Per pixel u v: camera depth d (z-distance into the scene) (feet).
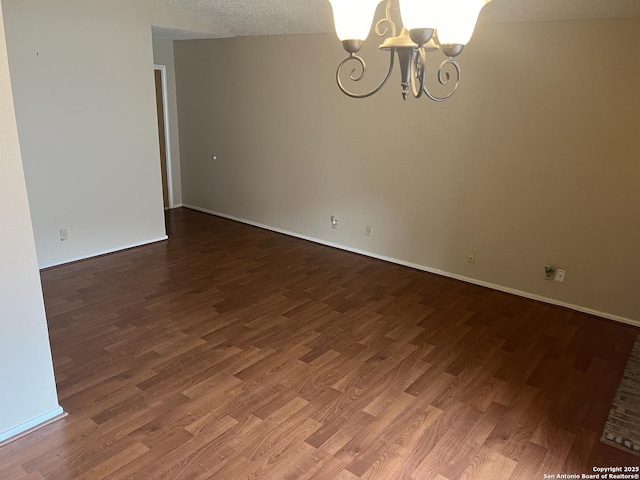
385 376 9.98
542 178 13.03
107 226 16.90
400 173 15.75
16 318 7.72
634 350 11.19
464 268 15.12
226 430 8.29
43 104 14.43
